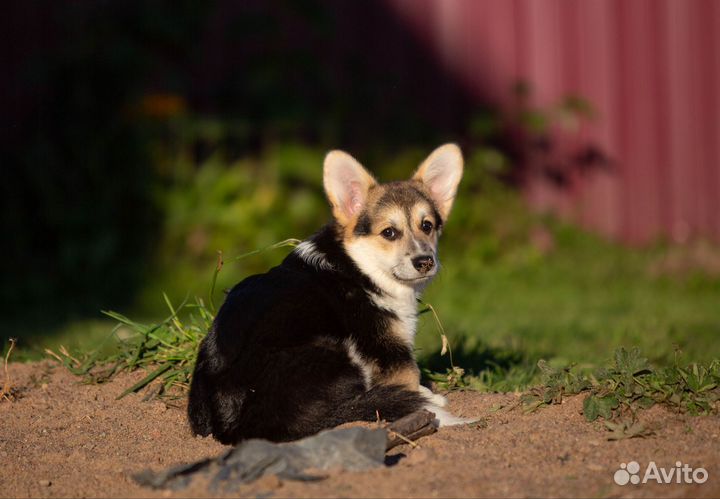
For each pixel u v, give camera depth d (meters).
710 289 11.43
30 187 11.55
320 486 3.90
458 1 13.09
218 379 4.71
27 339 8.09
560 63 13.26
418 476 4.01
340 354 4.88
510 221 12.56
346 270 5.38
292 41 12.73
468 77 13.20
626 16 13.29
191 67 12.35
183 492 3.95
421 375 5.95
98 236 11.30
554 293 11.24
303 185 11.84
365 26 12.96
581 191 13.31
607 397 4.93
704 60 13.35
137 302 10.70
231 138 12.09
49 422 5.27
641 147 13.35
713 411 4.89
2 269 11.27
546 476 4.05
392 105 12.86
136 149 11.58
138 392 5.70
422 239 5.64
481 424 4.80
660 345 7.57
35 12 12.09
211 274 10.89
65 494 4.12
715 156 13.37
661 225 13.30
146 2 12.04
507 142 13.30
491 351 7.12
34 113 12.01
